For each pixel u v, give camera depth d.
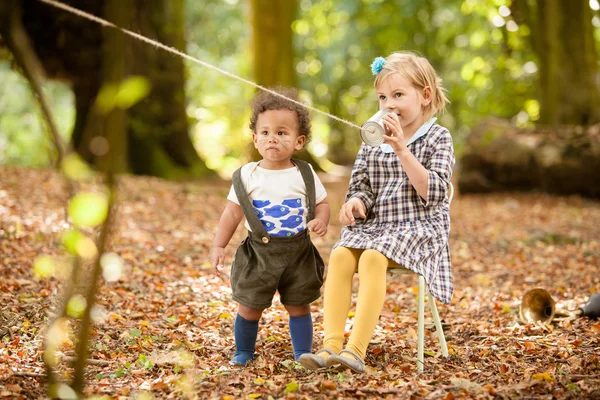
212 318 4.96
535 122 14.61
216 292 5.79
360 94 25.56
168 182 11.96
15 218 7.70
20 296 4.96
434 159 3.92
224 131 23.50
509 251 8.19
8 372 3.44
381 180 4.03
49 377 2.54
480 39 19.25
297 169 3.94
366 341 3.53
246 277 3.88
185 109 14.88
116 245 7.13
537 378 3.48
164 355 3.92
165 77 14.19
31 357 3.77
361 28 22.47
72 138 13.29
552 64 14.28
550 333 4.62
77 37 12.45
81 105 13.28
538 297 5.01
